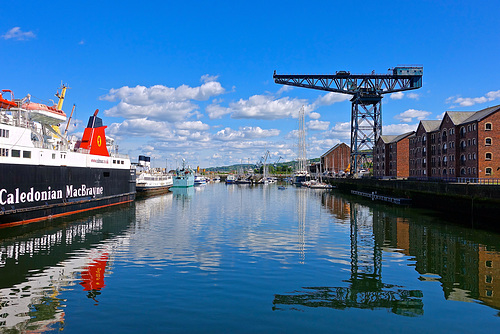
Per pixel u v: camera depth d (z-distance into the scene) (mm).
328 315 14797
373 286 18484
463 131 60656
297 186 145500
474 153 56531
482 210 40531
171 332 13125
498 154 54781
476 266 22406
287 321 14156
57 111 47938
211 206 60938
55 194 40594
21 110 40125
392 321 14336
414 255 25250
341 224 39812
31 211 36531
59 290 17469
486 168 55062
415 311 15359
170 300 16172
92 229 35406
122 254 24906
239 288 17844
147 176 89688
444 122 67688
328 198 78812
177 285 18188
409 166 89062
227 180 179750
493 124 55062
